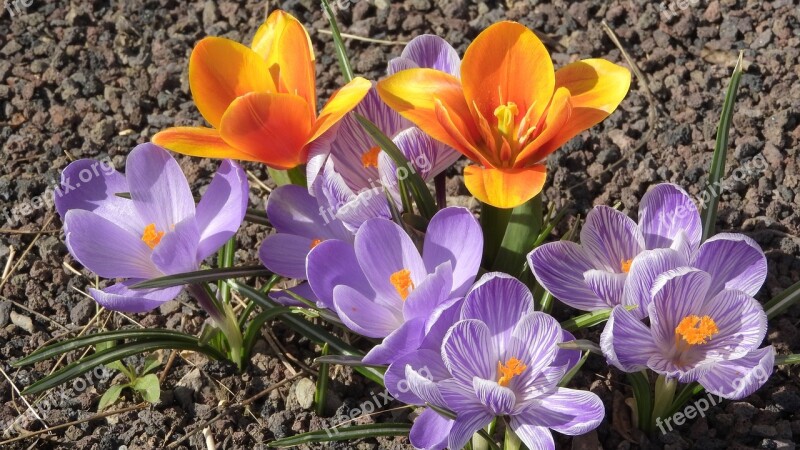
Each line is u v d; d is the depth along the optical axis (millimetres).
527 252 446
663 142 574
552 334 400
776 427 460
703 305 413
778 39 613
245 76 432
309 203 457
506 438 425
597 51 620
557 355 406
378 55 621
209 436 475
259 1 658
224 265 497
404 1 654
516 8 644
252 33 641
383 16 645
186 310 522
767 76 596
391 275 418
